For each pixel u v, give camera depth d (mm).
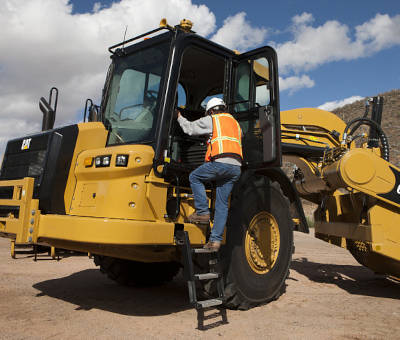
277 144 4223
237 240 4324
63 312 3963
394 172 5008
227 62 4648
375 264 5680
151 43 4441
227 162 3887
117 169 3746
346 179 4922
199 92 5238
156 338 3246
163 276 5676
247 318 3988
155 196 3787
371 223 4992
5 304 4145
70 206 4168
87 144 4316
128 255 3943
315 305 4625
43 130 4953
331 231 5945
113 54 4859
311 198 6840
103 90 4824
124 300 4648
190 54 4672
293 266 7801
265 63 4457
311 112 6383
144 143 3990
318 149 6262
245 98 4582
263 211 4719
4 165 4895
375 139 6090
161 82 4117
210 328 3594
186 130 4004
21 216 4004
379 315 4191
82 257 7887
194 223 4055
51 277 5816
